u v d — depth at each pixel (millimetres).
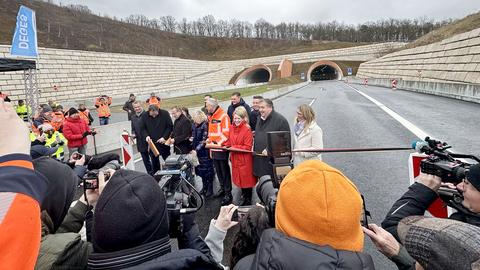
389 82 40344
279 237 1151
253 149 4945
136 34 101750
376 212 4418
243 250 1639
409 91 30422
